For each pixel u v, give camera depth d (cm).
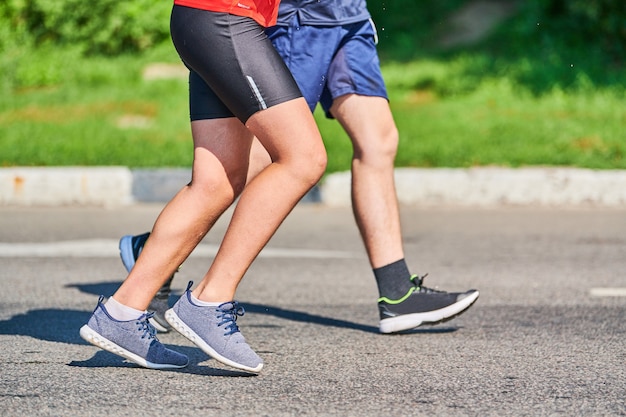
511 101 2350
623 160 1878
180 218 720
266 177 697
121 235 1466
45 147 1922
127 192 1777
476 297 896
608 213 1694
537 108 2295
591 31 2761
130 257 845
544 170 1798
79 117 2189
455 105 2320
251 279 1172
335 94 883
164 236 723
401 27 3070
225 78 681
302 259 1302
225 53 678
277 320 961
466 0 3153
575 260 1302
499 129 2091
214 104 713
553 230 1531
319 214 1680
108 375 735
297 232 1512
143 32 2795
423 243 1428
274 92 679
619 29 2717
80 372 743
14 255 1305
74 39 2753
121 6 2756
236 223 709
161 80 2503
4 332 887
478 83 2486
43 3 2706
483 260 1305
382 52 2933
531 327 928
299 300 1059
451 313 890
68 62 2592
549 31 2812
